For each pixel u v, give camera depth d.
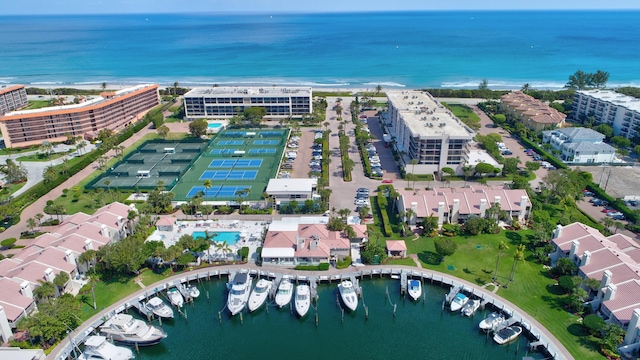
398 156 190.75
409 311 106.62
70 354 91.06
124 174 177.50
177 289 111.12
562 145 193.75
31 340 92.62
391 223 138.62
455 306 104.00
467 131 174.38
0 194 161.12
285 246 120.69
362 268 117.38
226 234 134.00
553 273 113.00
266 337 101.00
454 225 135.38
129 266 110.69
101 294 108.62
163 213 147.38
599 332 92.69
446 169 166.75
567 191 145.38
